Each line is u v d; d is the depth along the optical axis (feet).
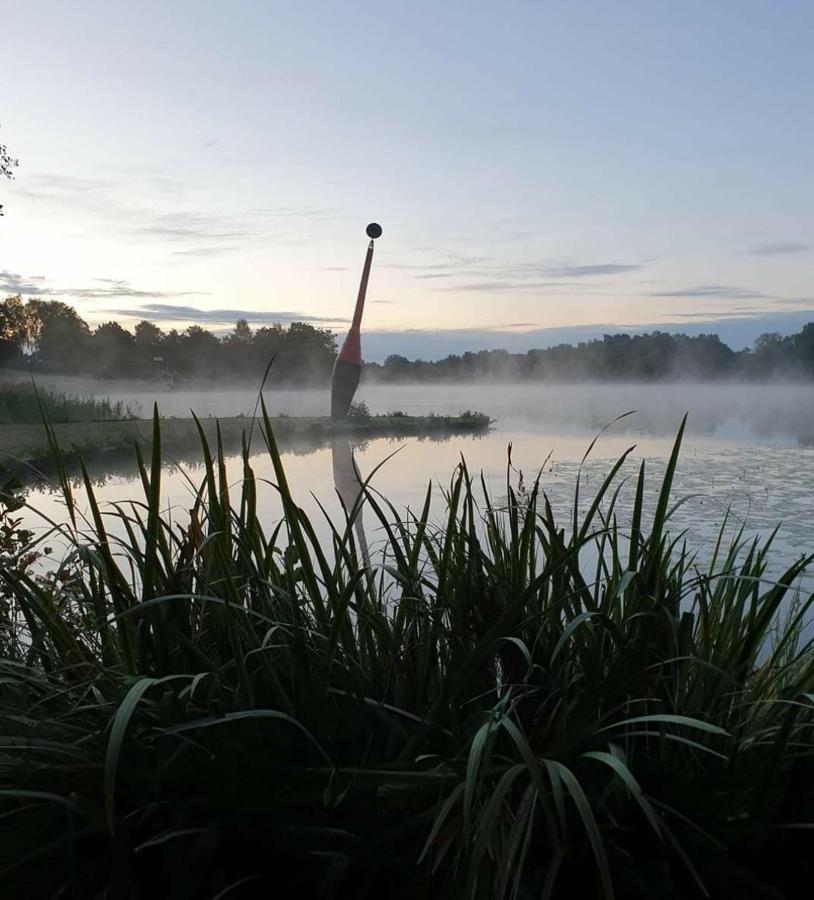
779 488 23.59
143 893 3.49
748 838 3.42
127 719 2.96
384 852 3.41
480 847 2.86
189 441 41.01
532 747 3.66
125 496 22.26
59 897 3.43
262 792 3.38
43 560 8.90
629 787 2.94
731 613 4.41
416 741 3.54
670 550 4.47
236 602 4.05
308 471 29.53
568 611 4.24
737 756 3.69
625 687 3.69
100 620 4.33
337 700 3.92
